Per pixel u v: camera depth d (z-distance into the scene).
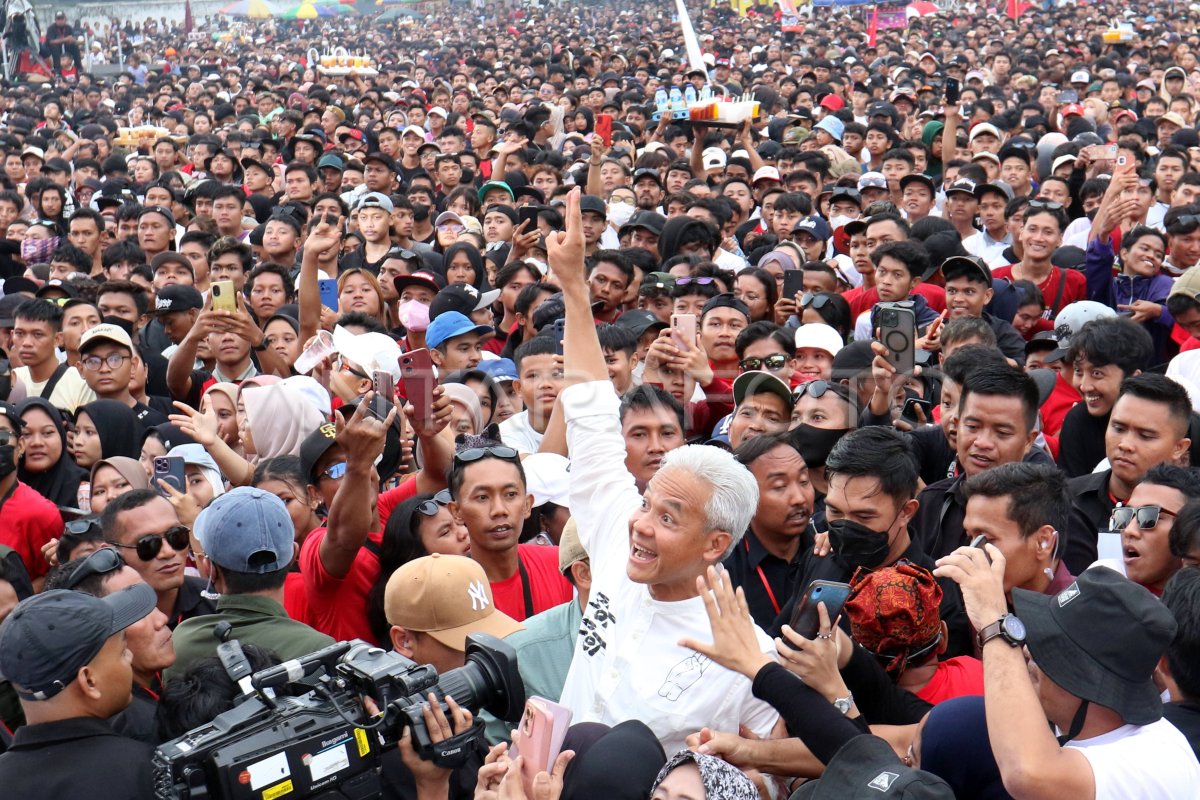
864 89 21.77
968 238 10.11
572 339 4.01
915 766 3.01
